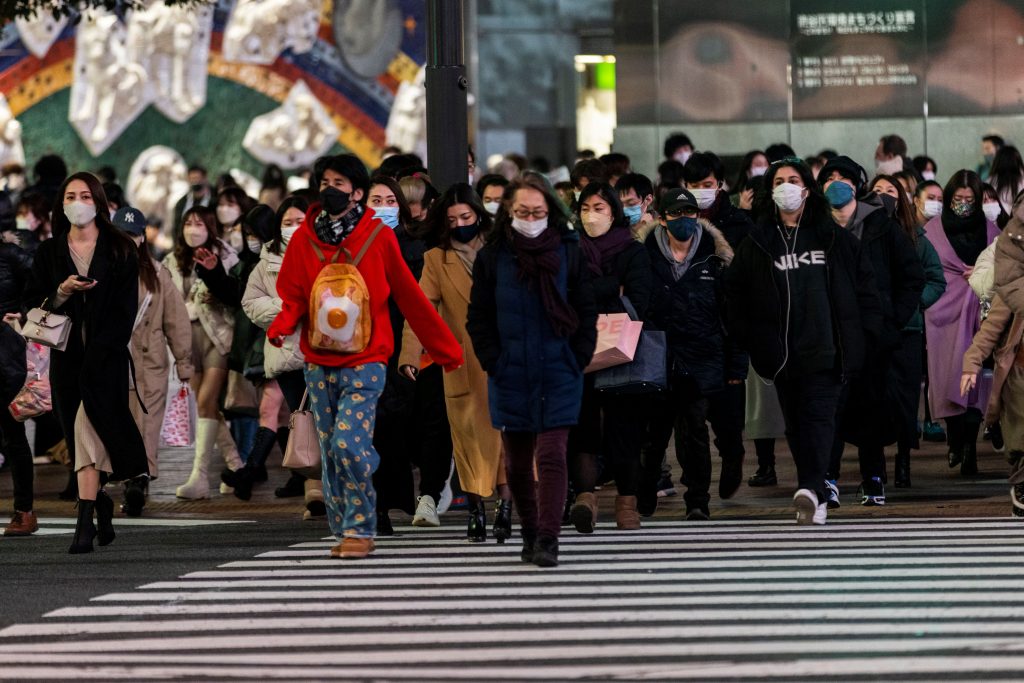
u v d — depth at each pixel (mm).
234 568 22281
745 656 16781
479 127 68688
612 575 21125
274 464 36469
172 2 47625
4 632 18516
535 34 68750
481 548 23531
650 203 28406
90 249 24000
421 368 24891
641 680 15922
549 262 21453
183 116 66688
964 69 50688
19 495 25984
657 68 51281
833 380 24547
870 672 16078
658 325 25344
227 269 31750
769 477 30906
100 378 23812
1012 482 25328
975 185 31672
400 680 16031
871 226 26859
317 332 22000
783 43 50906
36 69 65875
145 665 16859
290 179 56219
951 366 31203
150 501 30656
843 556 22125
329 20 66812
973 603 19062
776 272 24391
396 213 25469
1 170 52062
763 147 51125
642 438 25031
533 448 22219
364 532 22891
